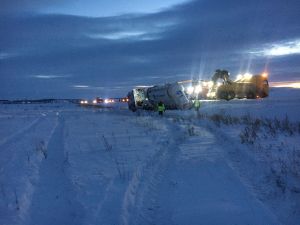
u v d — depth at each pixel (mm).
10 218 7828
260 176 10484
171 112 41344
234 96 48250
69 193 9633
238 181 10141
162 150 15695
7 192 9727
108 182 10297
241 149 14523
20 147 18109
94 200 8781
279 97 54469
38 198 9391
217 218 7590
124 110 56594
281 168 10969
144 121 31750
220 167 11945
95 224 7289
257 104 38875
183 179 10711
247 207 8102
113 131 23906
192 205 8430
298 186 9273
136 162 12898
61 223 7648
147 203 8750
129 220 7605
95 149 16297
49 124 33438
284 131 19469
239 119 26000
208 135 20266
